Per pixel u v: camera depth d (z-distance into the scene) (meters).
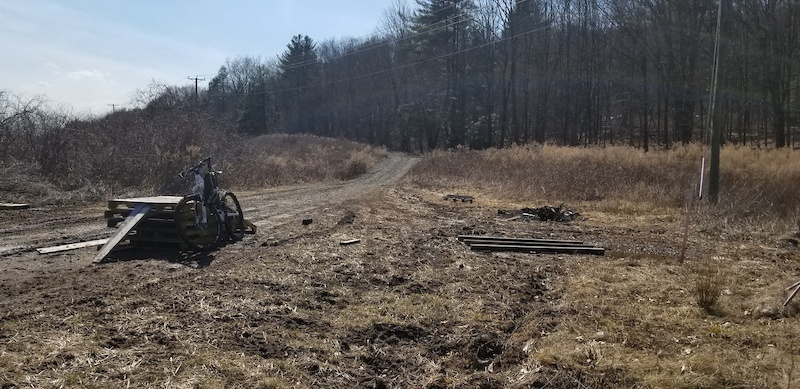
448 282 7.41
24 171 15.41
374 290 6.91
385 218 13.84
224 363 4.48
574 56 47.31
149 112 21.84
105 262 7.93
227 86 82.31
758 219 12.84
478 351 5.16
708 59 34.50
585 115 46.59
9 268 7.45
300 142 49.97
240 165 21.86
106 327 5.09
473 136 54.56
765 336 5.39
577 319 5.88
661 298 6.70
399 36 64.62
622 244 10.84
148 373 4.20
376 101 71.50
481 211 15.89
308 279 7.21
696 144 28.31
